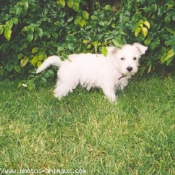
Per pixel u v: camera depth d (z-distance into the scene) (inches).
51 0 124.3
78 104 118.3
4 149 103.1
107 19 125.0
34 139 105.3
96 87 124.9
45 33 123.3
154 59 128.4
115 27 122.1
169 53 121.6
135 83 128.7
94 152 101.6
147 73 134.1
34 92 123.4
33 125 109.7
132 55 118.6
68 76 119.3
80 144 103.6
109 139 104.3
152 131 106.6
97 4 129.3
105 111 114.7
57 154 101.3
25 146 103.0
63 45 122.3
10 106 117.4
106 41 121.6
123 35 121.6
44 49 126.3
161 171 96.3
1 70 131.1
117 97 122.0
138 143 103.7
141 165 97.8
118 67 119.9
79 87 124.2
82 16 125.7
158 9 120.5
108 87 120.6
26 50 127.8
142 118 111.2
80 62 120.0
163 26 125.0
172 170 97.0
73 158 100.2
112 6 132.6
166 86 126.0
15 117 112.7
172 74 133.9
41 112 114.2
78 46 124.0
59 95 120.7
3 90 125.0
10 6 121.7
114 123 109.7
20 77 132.6
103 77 120.5
